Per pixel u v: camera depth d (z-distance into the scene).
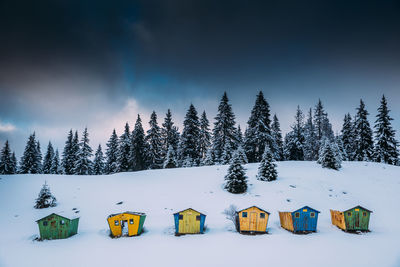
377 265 12.42
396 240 16.42
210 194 27.02
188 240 16.98
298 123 56.19
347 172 32.78
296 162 40.09
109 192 28.25
